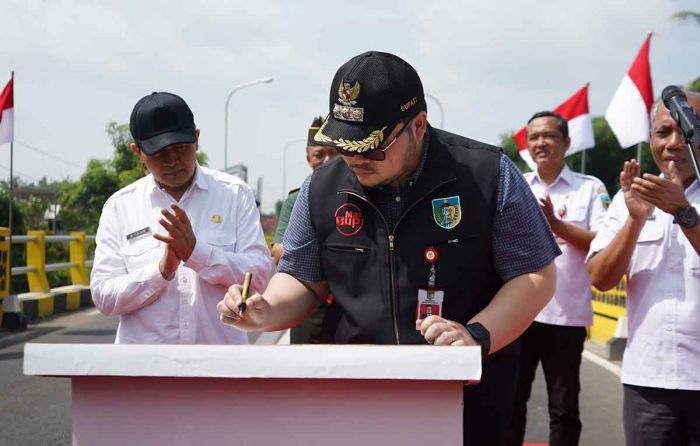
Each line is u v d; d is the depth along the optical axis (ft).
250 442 5.45
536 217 7.50
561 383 14.80
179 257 9.64
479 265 7.36
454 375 5.08
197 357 5.25
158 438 5.51
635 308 10.25
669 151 10.05
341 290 7.65
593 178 16.26
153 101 9.85
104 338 29.94
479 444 7.53
